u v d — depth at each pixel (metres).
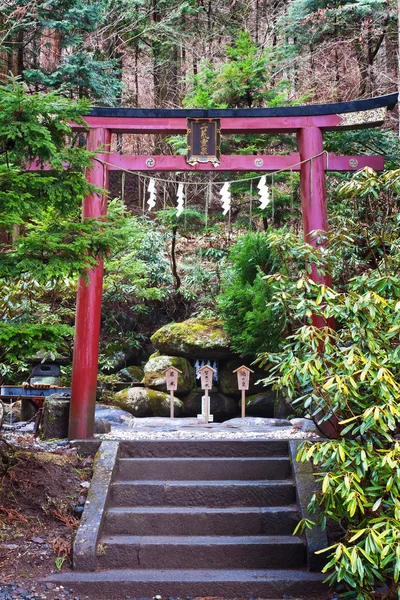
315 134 5.69
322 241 4.90
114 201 9.05
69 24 9.60
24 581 3.39
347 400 3.46
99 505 4.04
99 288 5.37
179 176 11.22
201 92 9.27
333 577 3.25
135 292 9.75
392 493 3.05
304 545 3.78
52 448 4.87
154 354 9.59
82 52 10.24
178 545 3.78
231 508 4.20
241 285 8.45
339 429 3.93
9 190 3.69
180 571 3.66
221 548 3.77
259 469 4.57
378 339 3.50
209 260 11.58
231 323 8.59
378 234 4.58
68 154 3.87
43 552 3.66
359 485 3.38
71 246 3.58
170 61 14.05
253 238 8.40
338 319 3.92
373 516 3.27
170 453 4.78
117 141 14.13
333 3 11.94
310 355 3.49
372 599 3.13
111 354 10.20
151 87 15.85
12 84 3.66
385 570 3.09
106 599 3.42
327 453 3.49
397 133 10.07
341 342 3.76
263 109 5.64
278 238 4.28
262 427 6.42
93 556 3.62
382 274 3.92
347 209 5.43
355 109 5.62
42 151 3.72
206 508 4.20
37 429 5.64
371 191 4.27
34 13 9.75
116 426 6.84
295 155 5.73
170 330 9.23
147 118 5.64
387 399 3.17
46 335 3.68
